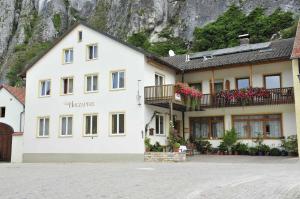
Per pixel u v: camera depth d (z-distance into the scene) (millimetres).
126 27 77062
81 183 11484
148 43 68000
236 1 60375
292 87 26406
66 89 28766
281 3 55250
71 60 28828
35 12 104750
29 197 8859
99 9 91125
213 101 29125
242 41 37688
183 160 22453
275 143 27438
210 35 57531
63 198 8664
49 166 20547
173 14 70188
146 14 72812
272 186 10328
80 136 27219
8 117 33000
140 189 10000
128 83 25891
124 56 26328
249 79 29312
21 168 19016
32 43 95875
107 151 25906
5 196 9078
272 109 27797
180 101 25656
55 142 28266
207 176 13141
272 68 28344
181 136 29641
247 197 8602
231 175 13453
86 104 27391
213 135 30000
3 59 100375
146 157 24125
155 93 24969
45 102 29344
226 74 30203
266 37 52469
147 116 25328
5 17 106250
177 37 66500
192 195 8883
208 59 32250
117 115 26016
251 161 21547
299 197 8562
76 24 28750
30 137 29516
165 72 28766
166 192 9406
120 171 15703
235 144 28375
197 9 65438
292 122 26984
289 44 30172
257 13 55781
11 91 33531
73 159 27250
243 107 28859
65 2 102062
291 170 15305
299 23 27734
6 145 32625
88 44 28062
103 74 27031
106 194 9195
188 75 31516
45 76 29766
